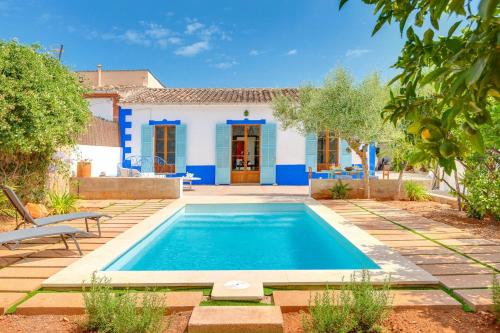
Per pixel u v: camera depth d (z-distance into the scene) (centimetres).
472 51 112
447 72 109
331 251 670
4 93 711
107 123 1578
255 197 1220
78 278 424
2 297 371
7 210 777
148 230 704
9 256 522
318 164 1692
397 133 1009
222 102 1634
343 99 1061
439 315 340
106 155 1539
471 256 522
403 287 410
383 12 145
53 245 587
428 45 142
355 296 326
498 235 661
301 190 1471
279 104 1413
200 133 1688
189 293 387
